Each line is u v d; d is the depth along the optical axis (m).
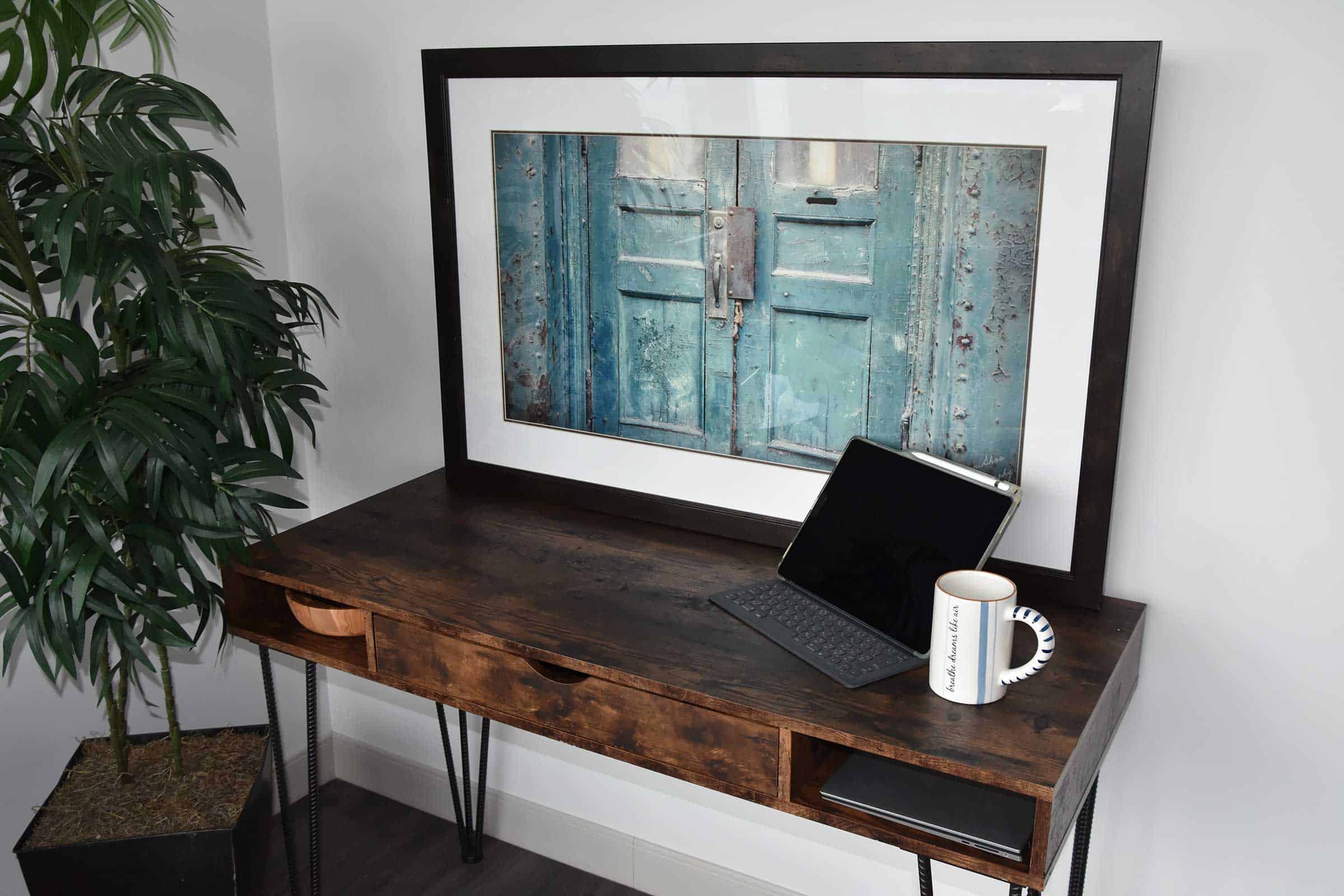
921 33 1.39
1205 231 1.29
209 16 1.85
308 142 1.96
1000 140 1.30
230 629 1.62
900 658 1.27
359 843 2.18
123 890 1.71
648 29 1.58
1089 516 1.36
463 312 1.78
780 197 1.46
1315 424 1.29
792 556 1.47
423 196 1.87
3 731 1.79
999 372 1.37
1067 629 1.34
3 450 1.37
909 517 1.36
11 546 1.41
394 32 1.81
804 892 1.87
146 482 1.49
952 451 1.43
